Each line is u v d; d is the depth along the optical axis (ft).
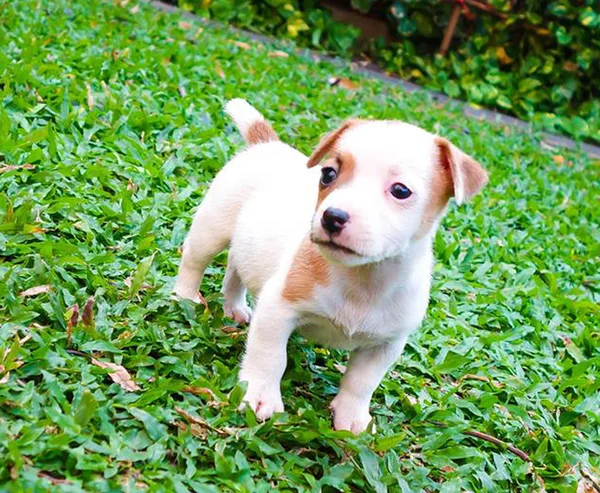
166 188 3.20
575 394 2.83
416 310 2.21
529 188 4.71
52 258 2.48
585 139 6.34
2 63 3.51
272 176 2.47
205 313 2.51
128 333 2.29
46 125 3.14
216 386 2.21
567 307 3.40
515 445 2.48
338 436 2.15
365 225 1.93
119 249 2.71
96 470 1.83
